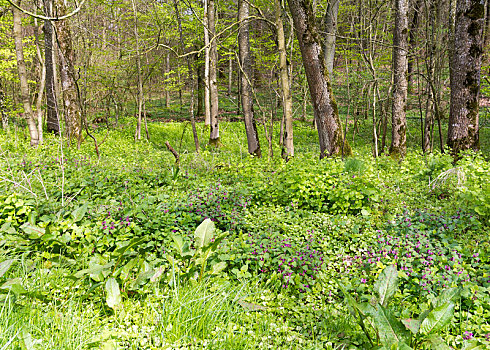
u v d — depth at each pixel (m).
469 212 4.93
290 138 8.46
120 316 2.84
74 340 2.54
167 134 17.33
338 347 2.78
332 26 11.81
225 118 22.19
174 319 2.80
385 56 13.13
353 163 6.74
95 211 4.73
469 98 8.60
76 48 15.74
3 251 3.64
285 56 8.23
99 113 21.55
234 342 2.70
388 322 2.40
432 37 10.22
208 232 3.62
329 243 4.49
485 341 2.73
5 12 13.14
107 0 16.73
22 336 2.35
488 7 11.92
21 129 14.70
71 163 7.61
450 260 3.83
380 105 11.57
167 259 3.46
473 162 7.14
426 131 10.80
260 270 3.95
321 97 8.02
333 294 3.53
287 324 3.01
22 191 5.18
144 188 6.16
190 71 10.44
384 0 9.05
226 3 17.84
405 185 6.56
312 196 5.93
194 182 6.58
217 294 3.26
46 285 3.16
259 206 5.97
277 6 8.05
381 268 3.73
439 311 2.35
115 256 3.30
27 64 16.48
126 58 15.77
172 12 16.19
